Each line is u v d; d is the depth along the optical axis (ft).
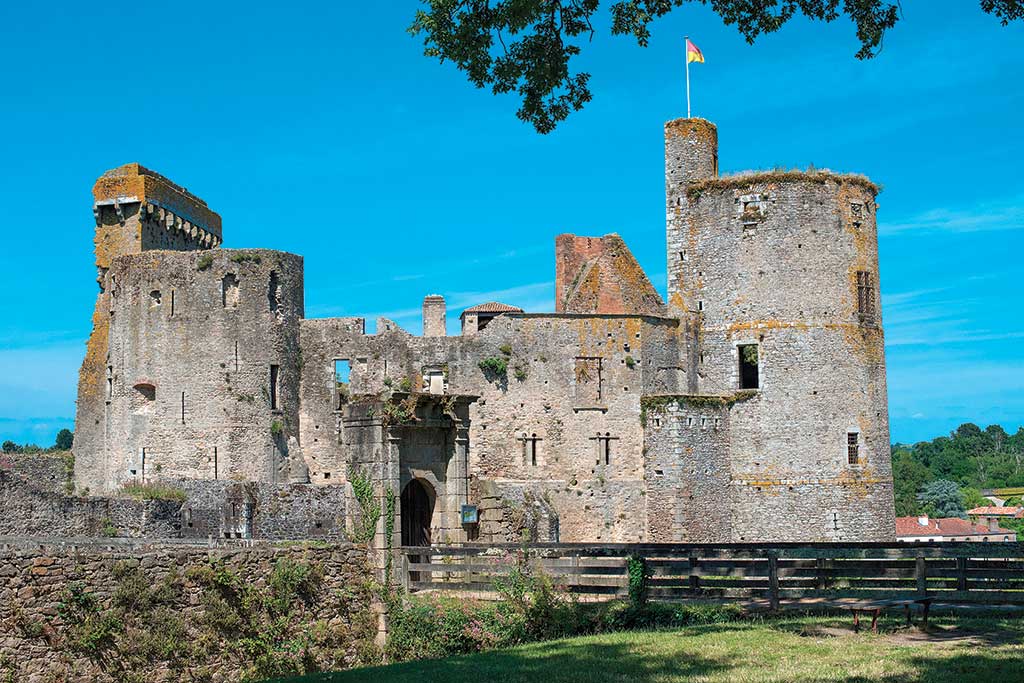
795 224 219.00
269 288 224.94
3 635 100.53
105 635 106.73
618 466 223.30
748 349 224.74
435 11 91.81
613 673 90.74
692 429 219.20
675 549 122.83
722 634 104.12
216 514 203.72
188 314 220.84
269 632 120.26
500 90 93.76
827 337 217.56
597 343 225.97
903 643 96.27
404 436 142.10
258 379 221.05
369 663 124.57
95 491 236.63
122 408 223.10
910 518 359.05
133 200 239.91
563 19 92.89
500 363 223.92
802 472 215.72
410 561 141.49
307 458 227.81
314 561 127.65
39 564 104.17
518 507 207.62
